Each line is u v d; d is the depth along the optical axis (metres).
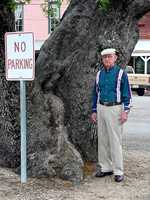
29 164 9.13
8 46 8.70
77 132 9.81
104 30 9.73
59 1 12.84
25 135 8.80
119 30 9.78
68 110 9.80
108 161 9.45
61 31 9.76
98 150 9.52
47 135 9.23
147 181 9.35
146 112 22.59
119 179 9.21
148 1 9.60
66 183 8.91
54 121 9.36
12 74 8.70
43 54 9.87
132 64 37.84
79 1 9.83
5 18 9.35
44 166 9.05
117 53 9.77
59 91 9.84
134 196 8.55
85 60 9.77
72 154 9.19
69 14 9.83
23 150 8.80
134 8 9.66
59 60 9.73
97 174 9.41
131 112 22.48
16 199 8.17
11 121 9.39
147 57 37.38
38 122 9.32
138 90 35.53
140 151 12.31
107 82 9.09
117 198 8.42
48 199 8.23
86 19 9.72
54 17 13.20
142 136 15.24
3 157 9.51
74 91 9.79
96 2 9.65
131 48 10.02
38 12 36.47
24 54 8.62
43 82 9.73
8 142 9.41
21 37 8.62
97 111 9.30
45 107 9.42
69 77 9.80
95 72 9.80
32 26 36.53
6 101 9.38
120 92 9.08
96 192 8.66
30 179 8.97
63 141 9.26
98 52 9.74
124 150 12.40
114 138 9.16
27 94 9.37
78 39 9.73
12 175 9.14
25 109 8.84
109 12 9.69
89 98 9.83
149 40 38.56
